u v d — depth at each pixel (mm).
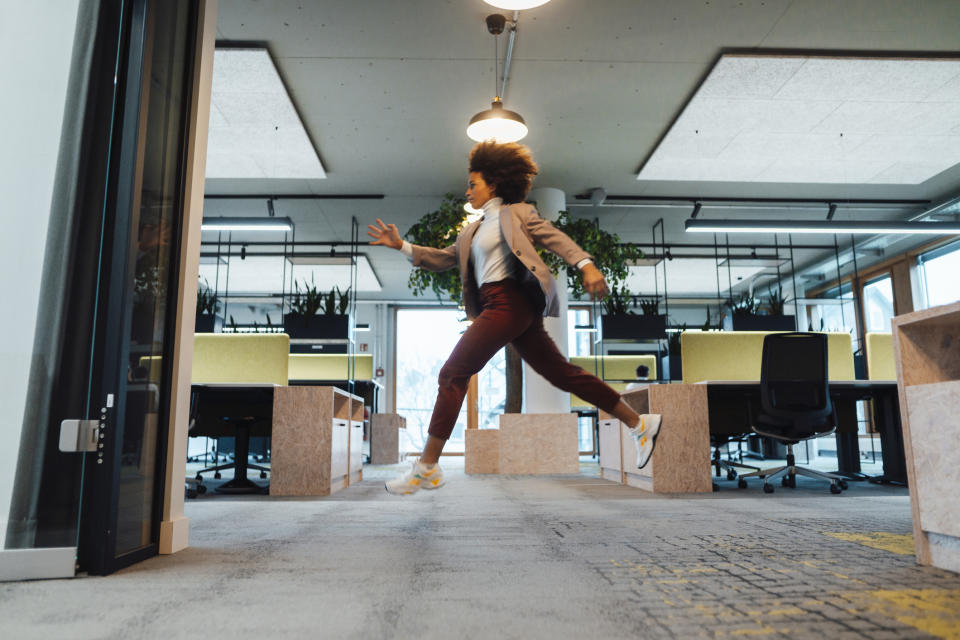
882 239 9422
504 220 2010
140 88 1728
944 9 4414
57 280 1651
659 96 5582
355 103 5699
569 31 4691
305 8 4418
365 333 13164
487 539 2021
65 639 1038
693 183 7562
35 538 1532
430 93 5539
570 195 7891
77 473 1570
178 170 1993
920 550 1591
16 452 1579
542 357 2141
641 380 5863
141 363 1756
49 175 1690
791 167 6969
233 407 4777
